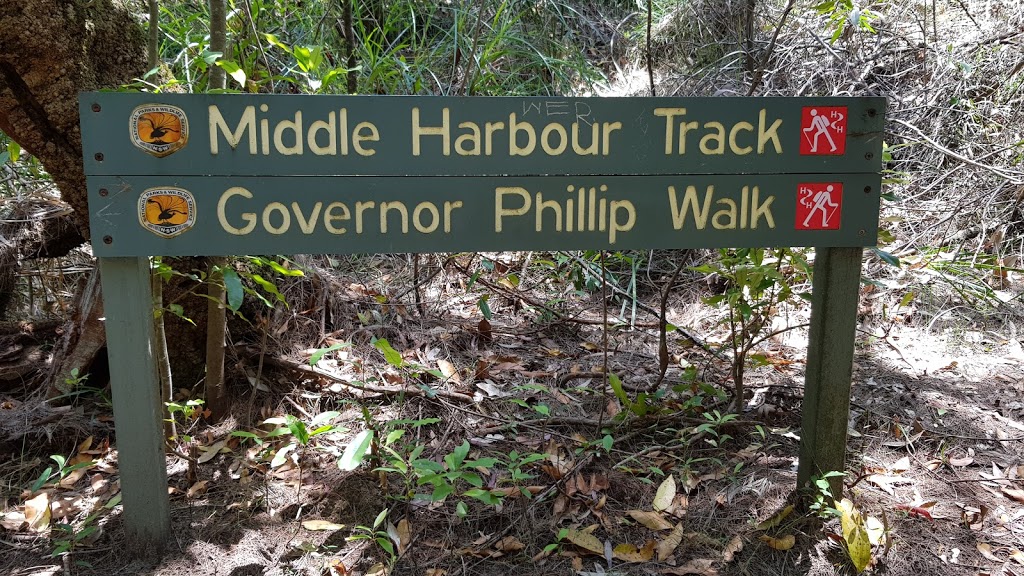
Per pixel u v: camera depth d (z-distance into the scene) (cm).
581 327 385
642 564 216
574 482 250
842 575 212
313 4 443
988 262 422
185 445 266
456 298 398
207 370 279
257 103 191
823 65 504
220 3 255
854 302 217
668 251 438
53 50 240
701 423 285
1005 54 481
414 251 204
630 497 245
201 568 210
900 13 525
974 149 455
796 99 202
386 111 196
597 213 205
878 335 372
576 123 201
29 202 359
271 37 266
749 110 202
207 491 245
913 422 290
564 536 219
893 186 463
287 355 316
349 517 233
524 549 221
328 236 200
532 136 200
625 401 278
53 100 246
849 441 279
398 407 294
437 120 198
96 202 191
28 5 232
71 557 214
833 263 215
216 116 191
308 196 198
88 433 271
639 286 430
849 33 497
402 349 342
